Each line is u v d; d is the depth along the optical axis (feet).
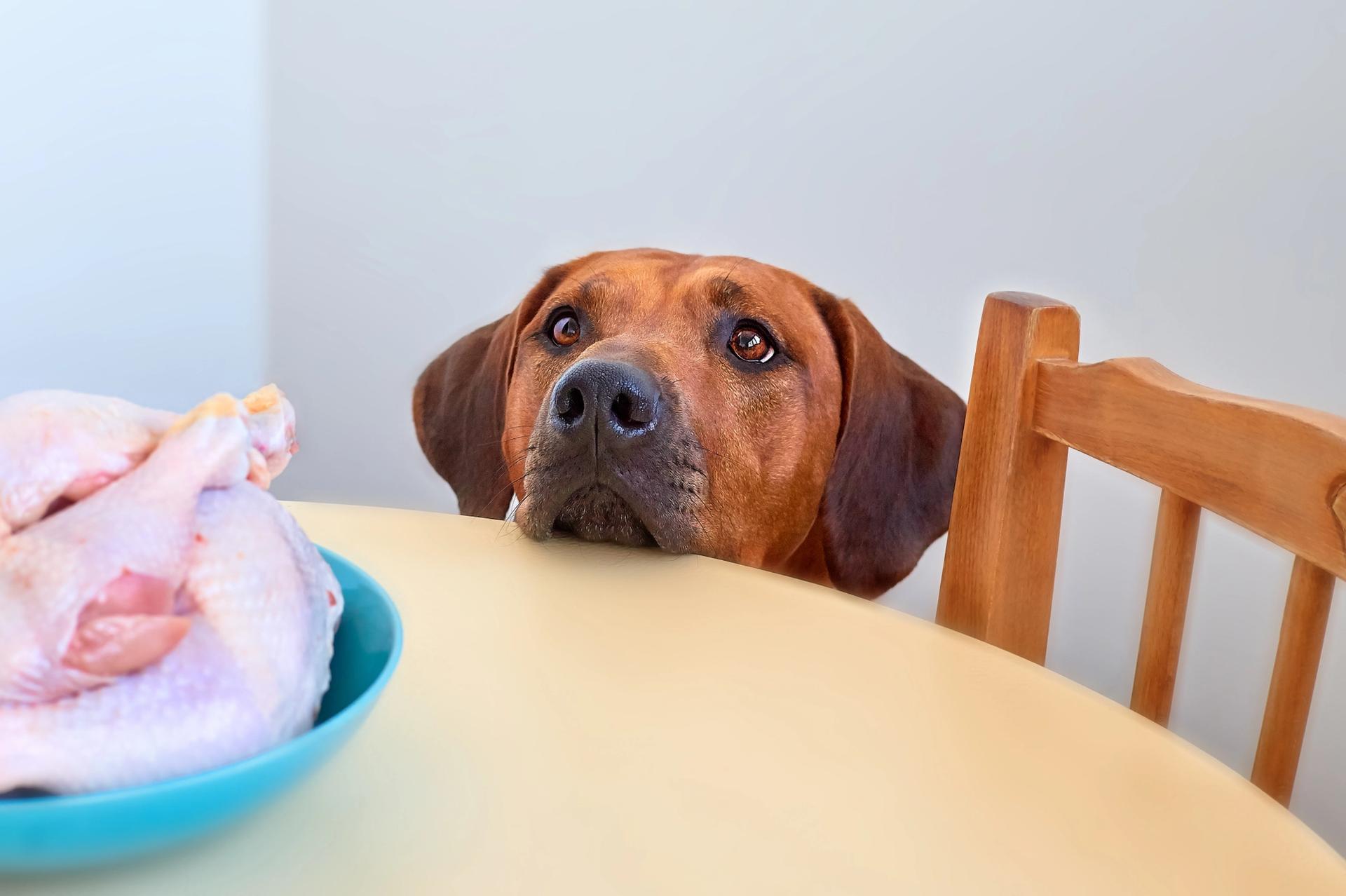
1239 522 2.17
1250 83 4.10
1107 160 4.35
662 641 2.34
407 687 2.08
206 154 6.28
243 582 1.44
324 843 1.59
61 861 1.34
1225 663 4.32
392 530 3.02
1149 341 4.35
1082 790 1.82
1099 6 4.31
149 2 6.17
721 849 1.63
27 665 1.27
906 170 4.73
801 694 2.12
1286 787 2.14
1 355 6.49
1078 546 4.49
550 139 5.54
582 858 1.59
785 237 5.00
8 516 1.42
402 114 5.87
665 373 3.65
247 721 1.41
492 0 5.55
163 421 1.62
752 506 4.05
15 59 6.18
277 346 6.36
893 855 1.63
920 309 4.75
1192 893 1.55
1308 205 4.03
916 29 4.64
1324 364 4.06
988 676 2.22
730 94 5.07
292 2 5.98
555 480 3.24
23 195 6.34
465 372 5.32
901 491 4.65
